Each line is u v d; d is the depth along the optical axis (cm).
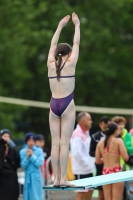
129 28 8544
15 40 7131
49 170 3794
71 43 8350
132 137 3184
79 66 8150
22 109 7331
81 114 3061
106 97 8344
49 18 8150
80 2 8525
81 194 3020
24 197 3166
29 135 3161
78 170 3025
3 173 3059
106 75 8219
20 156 3134
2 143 3012
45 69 8244
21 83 7806
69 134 2041
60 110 2033
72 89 2048
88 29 8125
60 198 3866
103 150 2834
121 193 2803
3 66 7269
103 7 8456
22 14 7469
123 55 8500
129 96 8325
